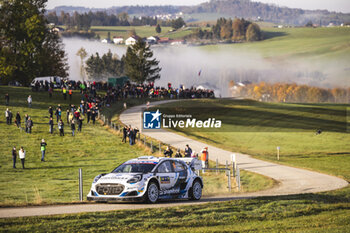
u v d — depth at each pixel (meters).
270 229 18.75
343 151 86.38
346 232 18.30
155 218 19.56
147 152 66.75
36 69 146.75
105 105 111.56
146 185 24.16
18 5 145.38
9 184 43.72
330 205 25.00
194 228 18.33
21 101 99.44
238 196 31.22
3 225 17.28
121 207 22.91
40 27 147.50
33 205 24.72
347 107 151.62
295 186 42.19
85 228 17.38
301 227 19.41
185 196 27.03
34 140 70.56
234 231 18.11
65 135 75.56
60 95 113.31
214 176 49.56
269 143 93.38
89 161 60.09
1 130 74.62
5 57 140.50
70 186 42.75
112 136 77.94
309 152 84.38
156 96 137.50
